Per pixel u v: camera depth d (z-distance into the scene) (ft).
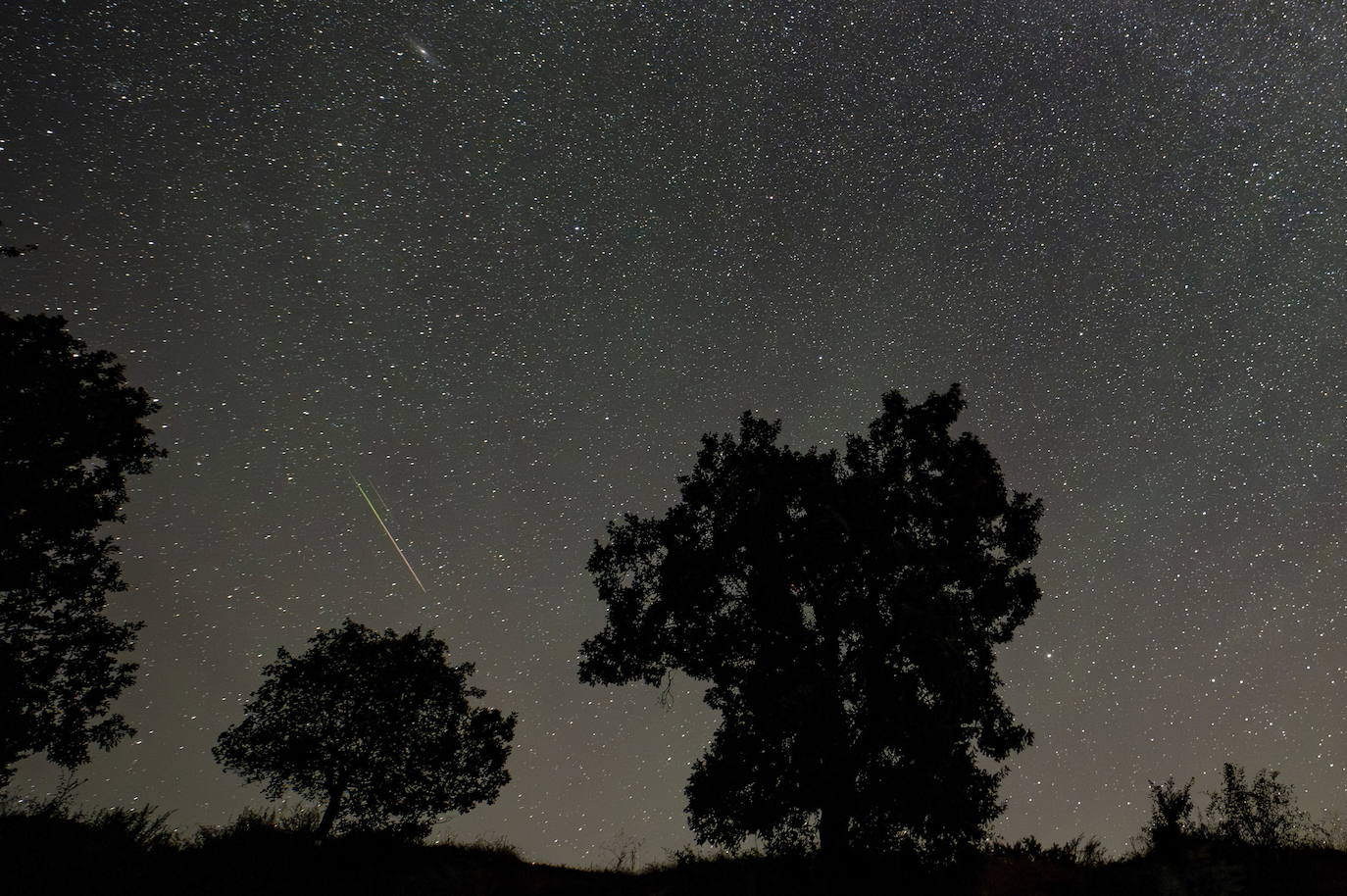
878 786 35.24
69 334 48.16
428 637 52.44
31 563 44.27
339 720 47.85
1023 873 37.50
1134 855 38.40
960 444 42.96
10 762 42.70
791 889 34.83
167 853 35.60
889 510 40.32
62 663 45.91
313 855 40.11
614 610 42.14
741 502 41.37
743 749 36.60
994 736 37.78
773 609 39.58
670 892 37.58
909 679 36.99
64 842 32.01
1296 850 34.24
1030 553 41.81
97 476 48.11
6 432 43.91
